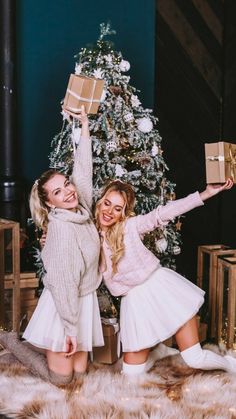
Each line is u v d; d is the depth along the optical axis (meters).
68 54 4.22
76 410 2.48
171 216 2.72
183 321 2.72
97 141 3.16
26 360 2.83
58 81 4.21
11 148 3.91
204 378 2.77
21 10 4.02
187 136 4.71
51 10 4.12
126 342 2.79
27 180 4.18
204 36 4.66
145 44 4.52
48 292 2.76
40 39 4.11
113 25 4.38
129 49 4.46
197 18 4.63
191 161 4.74
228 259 3.28
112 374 2.86
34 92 4.13
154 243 3.29
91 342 2.73
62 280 2.56
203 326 3.40
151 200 3.29
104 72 3.20
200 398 2.60
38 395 2.60
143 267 2.77
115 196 2.75
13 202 3.91
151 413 2.44
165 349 3.14
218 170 2.64
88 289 2.72
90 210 2.85
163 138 4.62
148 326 2.75
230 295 3.22
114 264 2.75
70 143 3.26
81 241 2.63
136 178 3.22
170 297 2.76
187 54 4.64
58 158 3.31
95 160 3.16
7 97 3.87
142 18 4.48
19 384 2.71
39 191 2.73
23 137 4.13
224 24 4.68
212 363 2.79
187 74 4.66
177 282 2.81
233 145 2.71
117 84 3.22
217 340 3.36
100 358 3.06
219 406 2.53
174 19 4.57
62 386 2.72
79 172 2.86
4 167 3.92
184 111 4.68
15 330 3.30
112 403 2.55
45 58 4.14
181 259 4.72
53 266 2.57
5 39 3.82
